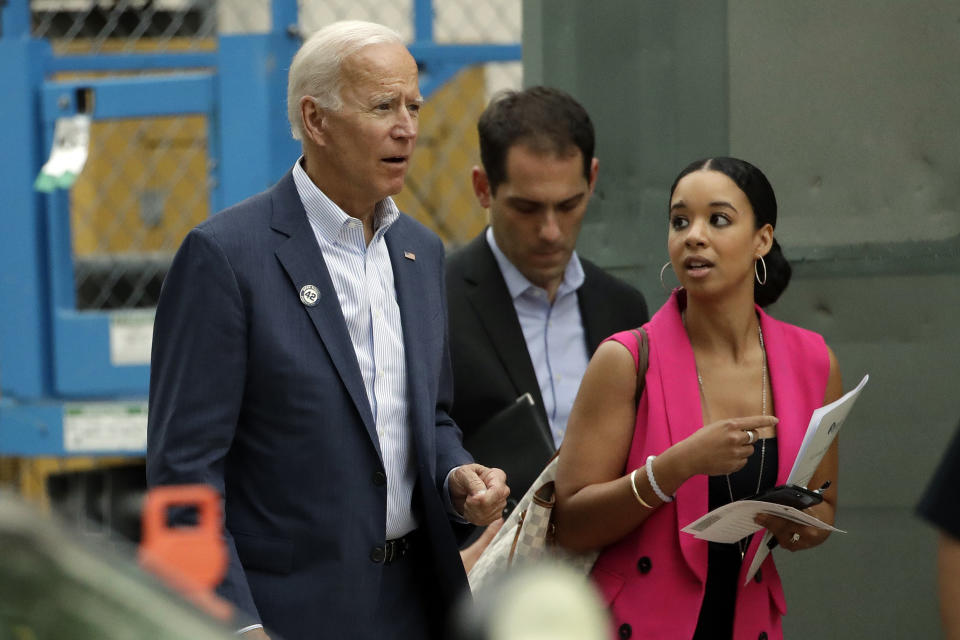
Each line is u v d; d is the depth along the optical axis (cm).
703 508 1057
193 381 973
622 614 1060
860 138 1459
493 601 492
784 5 1463
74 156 1534
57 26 1648
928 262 1452
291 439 989
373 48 1012
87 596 492
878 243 1461
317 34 1031
